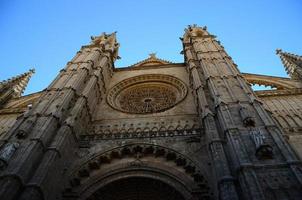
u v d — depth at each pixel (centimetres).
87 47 4488
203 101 2733
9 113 3412
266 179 1748
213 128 2300
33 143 2225
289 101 3136
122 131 2947
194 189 2116
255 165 1838
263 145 1909
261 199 1582
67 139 2492
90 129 3053
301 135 2561
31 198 1867
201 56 3653
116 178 2353
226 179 1795
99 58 4162
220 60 3459
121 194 2375
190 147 2464
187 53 4106
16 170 1973
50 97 2948
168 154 2442
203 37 4462
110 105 3469
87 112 3094
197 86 3039
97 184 2325
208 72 3150
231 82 2875
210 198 2034
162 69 4222
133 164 2436
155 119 3083
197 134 2592
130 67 4369
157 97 3753
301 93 3228
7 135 2433
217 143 2123
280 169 1798
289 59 4266
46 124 2461
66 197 2211
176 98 3612
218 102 2495
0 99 3747
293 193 1650
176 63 4281
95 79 3525
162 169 2350
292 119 2828
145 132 2691
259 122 2211
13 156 2123
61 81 3306
